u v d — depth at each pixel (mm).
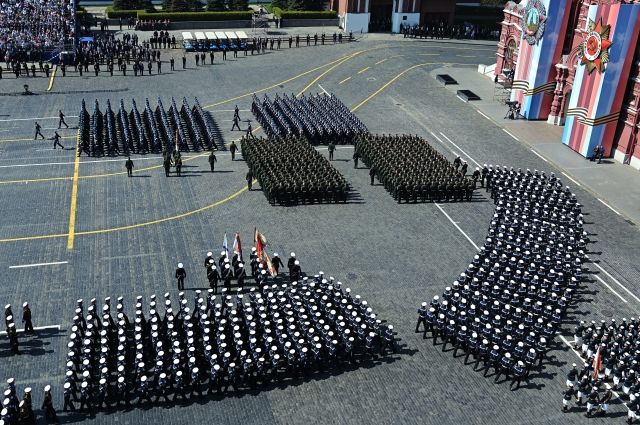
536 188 56156
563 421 34625
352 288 44875
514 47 84438
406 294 44500
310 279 45281
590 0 67625
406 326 41469
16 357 37344
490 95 85250
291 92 83688
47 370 36531
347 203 56844
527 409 35312
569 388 35031
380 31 117125
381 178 59812
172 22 110062
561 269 44375
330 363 38000
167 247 48812
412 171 58344
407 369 37938
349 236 51500
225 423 33562
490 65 95625
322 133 68000
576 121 67250
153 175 60469
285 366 37250
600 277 47594
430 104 81812
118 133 68312
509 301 41312
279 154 60562
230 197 56906
